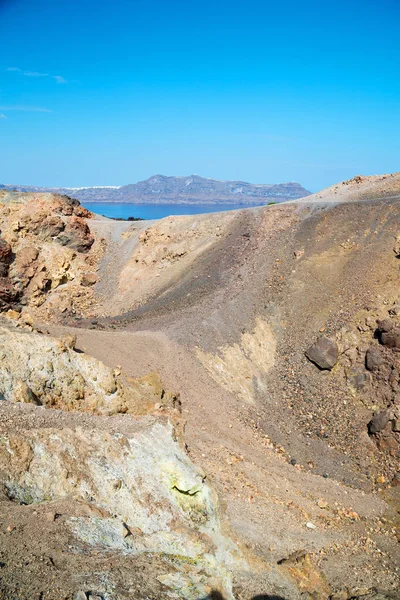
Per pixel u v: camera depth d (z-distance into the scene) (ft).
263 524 73.10
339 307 133.28
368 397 112.37
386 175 220.84
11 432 52.70
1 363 70.13
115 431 64.13
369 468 100.94
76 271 199.72
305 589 61.57
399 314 120.78
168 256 193.16
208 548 54.44
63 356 78.64
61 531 43.21
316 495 90.43
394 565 74.95
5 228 200.34
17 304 181.98
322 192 217.97
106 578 39.11
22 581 35.50
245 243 176.04
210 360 122.01
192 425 97.45
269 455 99.76
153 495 57.41
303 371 122.72
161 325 136.46
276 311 140.05
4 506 43.62
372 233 152.76
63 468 52.11
